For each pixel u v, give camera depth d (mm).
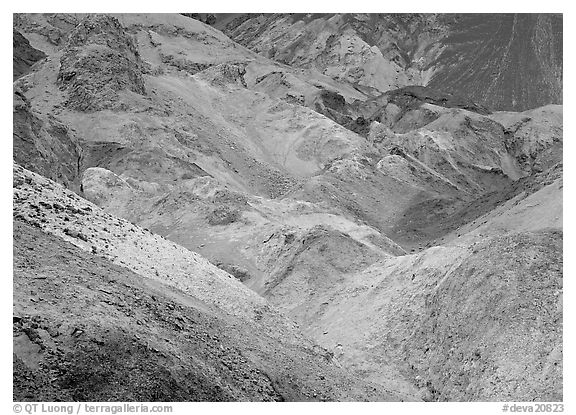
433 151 112375
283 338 26844
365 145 105000
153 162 79188
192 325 21797
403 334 35719
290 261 47469
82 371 17688
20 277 19516
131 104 91000
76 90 90750
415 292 37562
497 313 30609
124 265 24375
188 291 25875
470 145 118438
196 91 109125
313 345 27969
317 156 102562
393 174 96000
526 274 31250
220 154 94625
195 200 58906
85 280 20734
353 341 37094
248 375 21234
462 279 33781
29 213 24297
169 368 18938
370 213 87062
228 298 27203
